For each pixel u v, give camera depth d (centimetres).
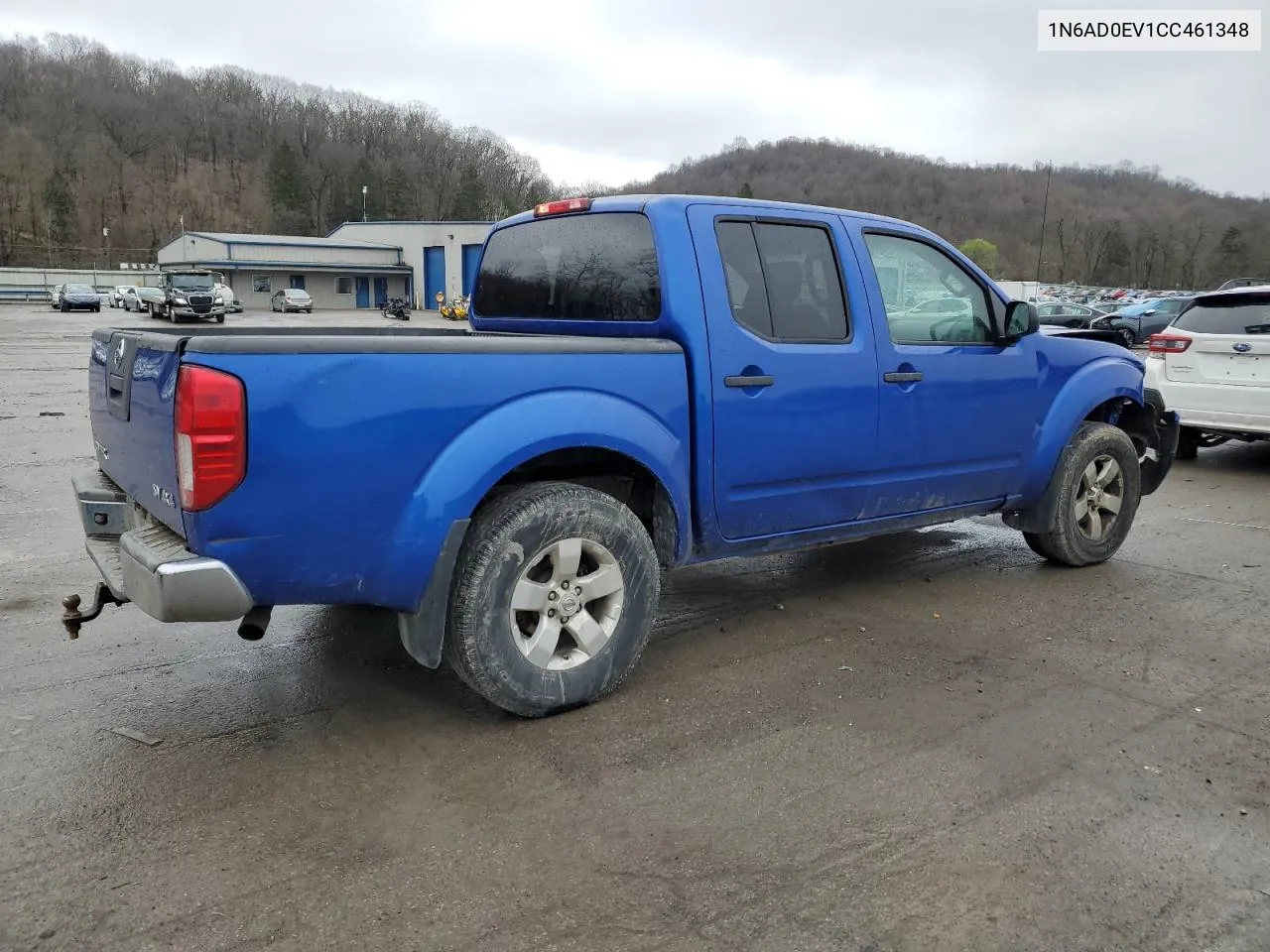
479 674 333
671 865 265
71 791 301
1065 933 238
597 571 363
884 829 283
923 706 370
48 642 430
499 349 329
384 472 307
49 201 9962
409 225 6981
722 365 387
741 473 399
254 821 285
